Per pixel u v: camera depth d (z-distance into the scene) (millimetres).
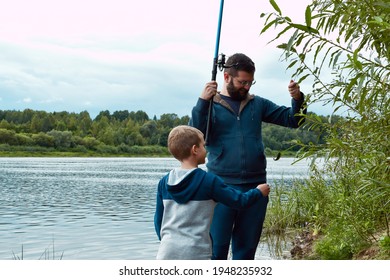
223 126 3330
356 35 2672
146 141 105562
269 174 26922
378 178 3141
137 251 6543
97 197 16172
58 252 6578
